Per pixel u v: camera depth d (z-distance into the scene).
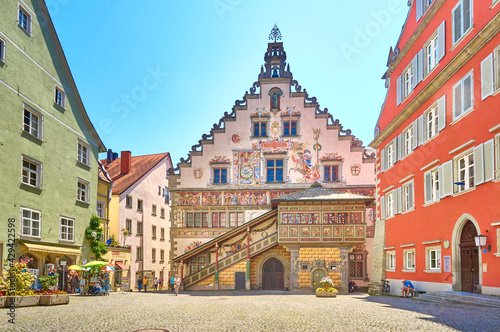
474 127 17.62
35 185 24.89
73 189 28.95
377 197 30.77
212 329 10.15
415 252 23.39
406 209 25.28
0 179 21.39
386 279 28.19
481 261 16.62
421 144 23.03
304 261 35.44
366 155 41.25
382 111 30.59
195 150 42.53
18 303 16.23
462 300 15.99
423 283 22.22
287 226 35.97
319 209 35.94
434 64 22.23
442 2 20.95
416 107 23.91
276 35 43.72
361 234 35.28
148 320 12.06
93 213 31.70
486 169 16.52
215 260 39.06
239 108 42.75
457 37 19.38
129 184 44.38
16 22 23.27
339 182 40.91
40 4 25.77
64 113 28.22
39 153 25.08
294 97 42.50
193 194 41.91
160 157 53.72
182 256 37.78
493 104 16.28
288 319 12.06
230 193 41.66
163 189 53.88
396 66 28.06
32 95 24.58
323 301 20.02
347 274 35.03
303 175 41.38
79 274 28.83
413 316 12.25
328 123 41.91
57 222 26.72
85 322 11.62
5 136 21.94
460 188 18.92
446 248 19.75
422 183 22.84
